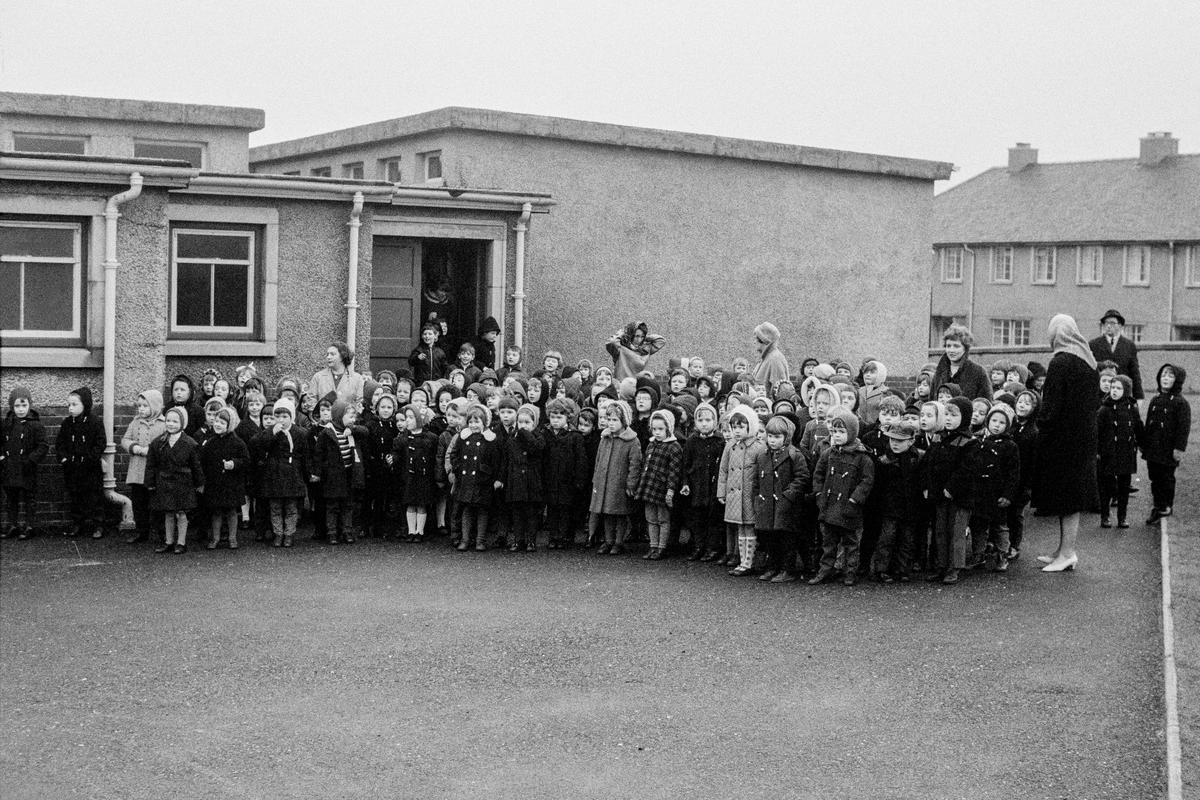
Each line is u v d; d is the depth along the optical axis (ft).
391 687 29.99
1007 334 215.31
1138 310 200.54
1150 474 50.44
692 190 78.23
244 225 58.34
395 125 73.56
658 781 24.35
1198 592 37.68
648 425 47.11
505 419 46.21
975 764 25.17
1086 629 34.78
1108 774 24.61
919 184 88.12
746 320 80.84
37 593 39.01
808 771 24.84
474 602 38.22
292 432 46.62
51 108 74.84
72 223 49.78
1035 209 214.48
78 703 28.81
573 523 47.88
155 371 51.11
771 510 41.24
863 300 85.97
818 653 32.71
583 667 31.55
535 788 24.00
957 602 37.99
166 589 39.65
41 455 48.16
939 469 40.52
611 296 75.51
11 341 48.98
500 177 71.72
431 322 61.46
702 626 35.40
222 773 24.71
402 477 47.96
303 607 37.45
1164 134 209.97
